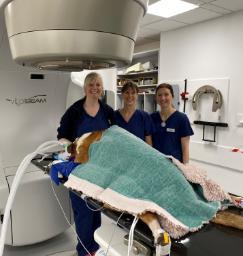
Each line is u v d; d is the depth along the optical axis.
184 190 1.01
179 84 4.19
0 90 1.93
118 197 1.02
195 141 4.00
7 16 0.81
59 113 2.23
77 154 1.43
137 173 1.08
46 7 0.71
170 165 1.09
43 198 2.08
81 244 2.00
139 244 0.97
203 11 3.43
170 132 2.26
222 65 3.62
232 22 3.46
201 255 0.84
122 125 2.13
